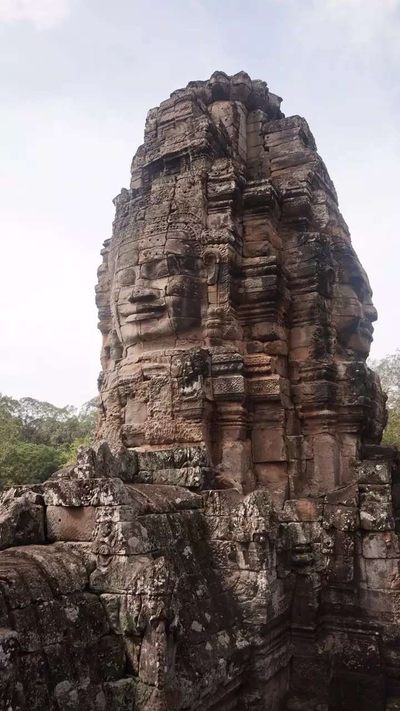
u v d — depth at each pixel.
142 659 4.53
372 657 7.34
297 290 9.47
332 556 7.77
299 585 7.56
